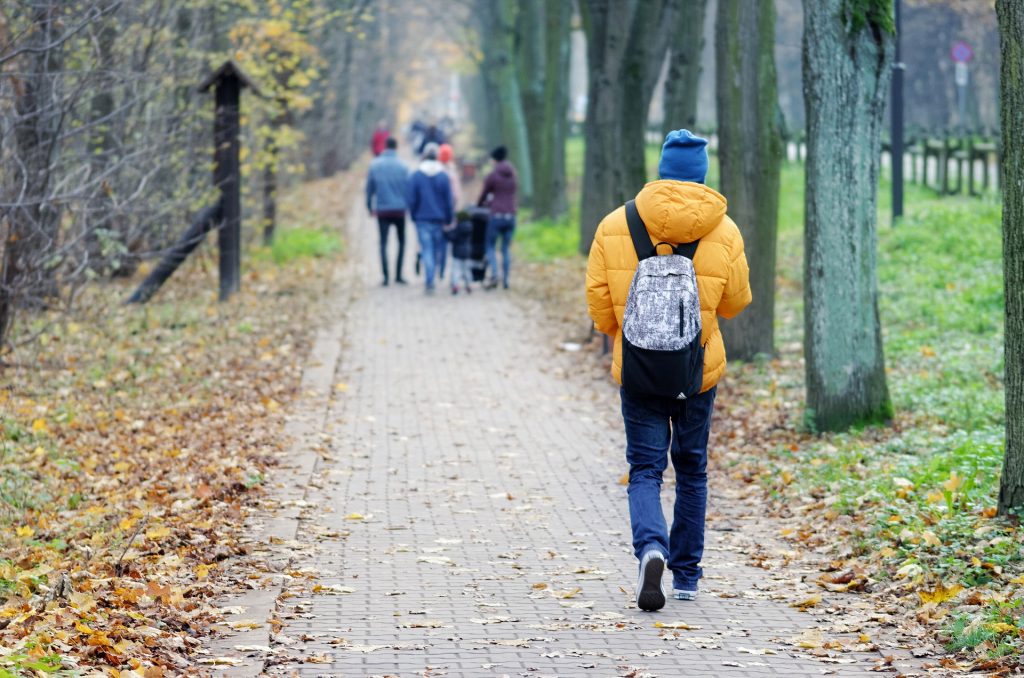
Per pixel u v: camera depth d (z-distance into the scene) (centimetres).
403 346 1761
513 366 1630
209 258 2458
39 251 1342
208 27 2070
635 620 661
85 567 732
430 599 708
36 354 1448
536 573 768
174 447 1120
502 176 2298
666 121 2697
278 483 1012
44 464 1041
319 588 721
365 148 7969
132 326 1764
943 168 3044
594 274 668
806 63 1167
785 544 846
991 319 1641
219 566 766
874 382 1168
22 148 1344
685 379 642
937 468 941
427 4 6469
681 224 643
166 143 1720
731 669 579
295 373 1527
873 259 1168
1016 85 747
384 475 1061
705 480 695
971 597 649
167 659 575
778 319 1839
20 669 495
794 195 3550
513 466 1102
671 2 2292
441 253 2369
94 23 1393
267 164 2622
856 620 658
